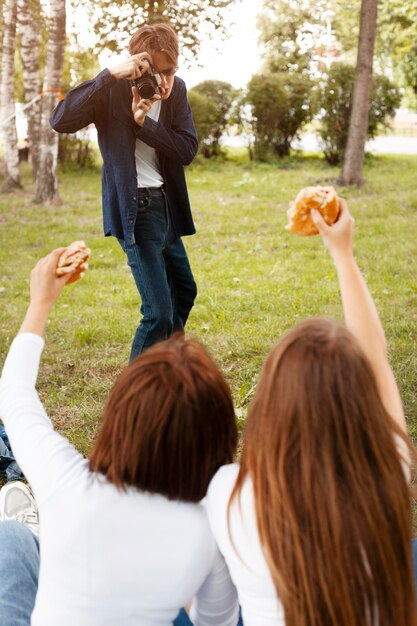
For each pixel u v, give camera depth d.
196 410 1.48
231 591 1.68
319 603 1.32
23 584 1.87
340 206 1.74
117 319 5.55
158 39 3.33
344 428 1.30
